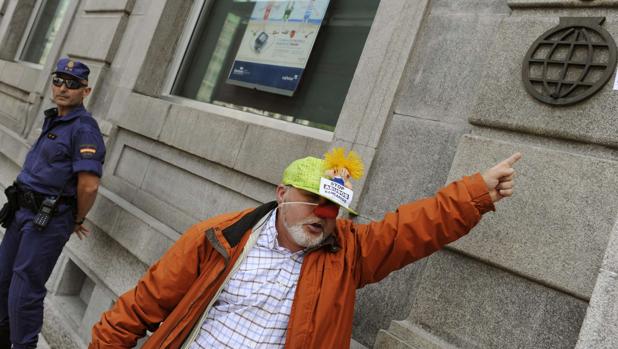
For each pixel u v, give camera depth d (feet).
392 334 7.78
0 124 23.62
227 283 6.52
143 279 7.00
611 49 6.88
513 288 7.09
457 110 8.89
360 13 12.32
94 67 18.37
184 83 16.71
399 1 10.36
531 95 7.52
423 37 9.82
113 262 14.12
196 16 16.87
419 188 8.98
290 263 6.56
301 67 13.03
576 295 6.51
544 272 6.79
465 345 7.27
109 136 16.63
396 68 9.92
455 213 6.27
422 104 9.41
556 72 7.34
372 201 9.54
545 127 7.30
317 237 6.33
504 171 6.35
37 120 20.83
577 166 6.85
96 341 6.98
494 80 7.98
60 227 11.98
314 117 12.35
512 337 6.93
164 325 6.58
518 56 7.81
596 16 7.18
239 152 12.35
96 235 15.19
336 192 6.18
